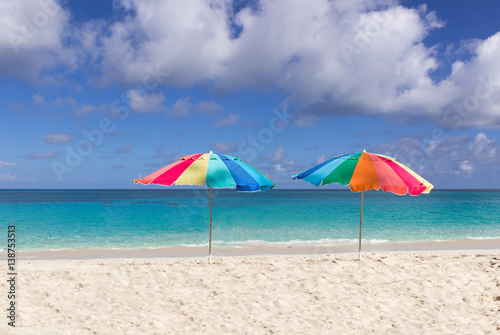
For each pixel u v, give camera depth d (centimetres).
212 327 434
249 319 460
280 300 529
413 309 495
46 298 524
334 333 419
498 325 435
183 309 492
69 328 421
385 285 593
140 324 439
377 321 455
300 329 430
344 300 529
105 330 419
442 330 423
